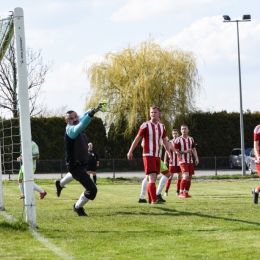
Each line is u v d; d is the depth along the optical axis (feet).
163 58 155.22
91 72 157.89
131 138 158.81
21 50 33.32
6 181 100.07
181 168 61.57
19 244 26.99
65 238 28.60
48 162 132.67
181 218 35.76
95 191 38.22
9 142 107.65
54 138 160.35
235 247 25.38
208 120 174.29
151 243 26.73
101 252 24.71
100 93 157.79
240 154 147.33
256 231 30.12
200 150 173.78
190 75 155.33
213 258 23.08
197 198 59.62
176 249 25.11
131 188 87.40
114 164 138.00
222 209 41.27
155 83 152.76
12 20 36.45
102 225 33.12
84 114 39.47
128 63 157.58
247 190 77.36
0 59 45.96
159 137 48.83
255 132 48.08
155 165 48.78
